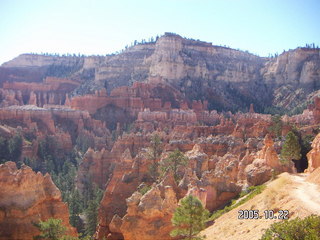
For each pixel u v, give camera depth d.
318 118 144.50
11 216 47.88
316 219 32.12
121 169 82.12
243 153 97.50
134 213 52.62
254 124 133.00
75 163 140.50
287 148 81.94
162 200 54.19
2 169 49.53
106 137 159.25
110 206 76.44
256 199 53.00
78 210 89.44
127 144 119.81
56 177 115.44
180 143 109.62
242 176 73.88
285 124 120.75
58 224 48.06
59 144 149.38
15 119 169.75
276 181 58.78
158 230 51.06
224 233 46.22
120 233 59.44
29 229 48.00
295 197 44.69
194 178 67.56
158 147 102.81
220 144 107.69
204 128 140.00
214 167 89.44
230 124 145.38
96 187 102.88
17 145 135.75
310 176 56.41
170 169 74.50
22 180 49.75
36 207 50.62
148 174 81.44
